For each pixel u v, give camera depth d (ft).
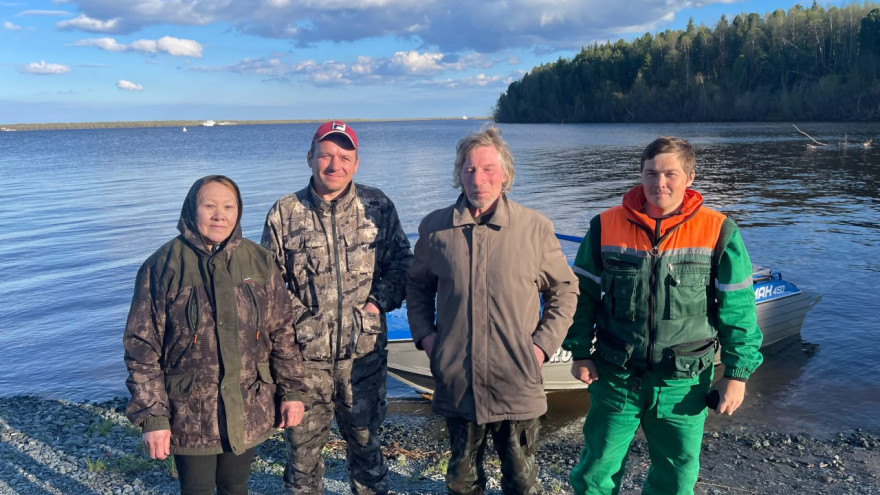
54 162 174.81
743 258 8.75
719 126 288.10
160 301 8.12
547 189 84.07
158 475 14.16
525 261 8.87
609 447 9.29
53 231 61.26
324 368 9.84
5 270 45.34
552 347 8.90
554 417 19.63
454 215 9.04
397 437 18.38
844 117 293.23
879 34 304.71
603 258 9.23
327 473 14.33
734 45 366.02
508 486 9.34
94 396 23.75
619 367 9.04
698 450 9.11
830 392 21.40
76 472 14.53
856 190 76.59
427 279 9.57
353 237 9.96
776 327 25.53
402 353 19.71
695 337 8.82
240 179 112.98
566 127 359.46
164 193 92.79
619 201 71.10
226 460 8.69
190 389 8.14
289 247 9.80
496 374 8.86
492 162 8.78
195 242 8.17
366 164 137.90
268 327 8.75
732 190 78.95
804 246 45.55
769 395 21.24
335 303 9.83
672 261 8.76
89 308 36.19
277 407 9.03
